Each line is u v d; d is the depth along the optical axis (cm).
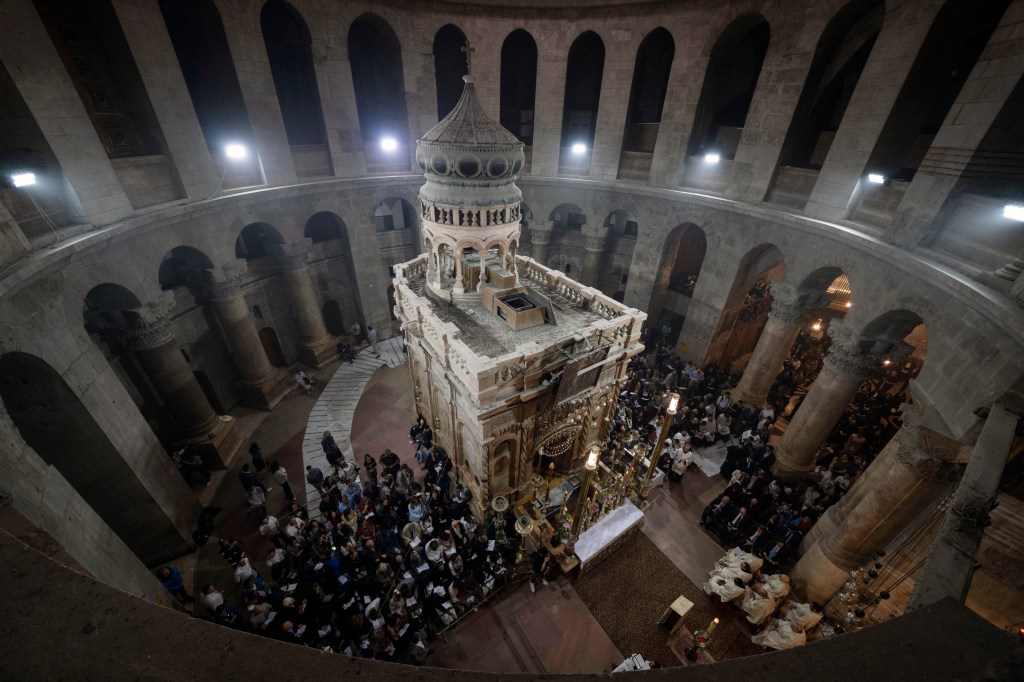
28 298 1032
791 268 1723
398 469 1623
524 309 1505
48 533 806
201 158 1648
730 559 1359
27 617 159
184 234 1627
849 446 1736
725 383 2153
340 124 2086
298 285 2225
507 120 2662
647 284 2378
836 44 1608
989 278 1004
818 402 1570
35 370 1029
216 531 1543
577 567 1348
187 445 1744
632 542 1491
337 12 1898
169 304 1566
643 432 1841
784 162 1795
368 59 2272
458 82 2503
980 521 485
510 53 2484
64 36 1332
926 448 1020
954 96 1491
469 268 1644
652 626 1262
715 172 1991
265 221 1956
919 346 2222
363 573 1273
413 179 2338
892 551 1134
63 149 1223
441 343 1373
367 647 1083
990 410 848
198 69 1784
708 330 2184
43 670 145
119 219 1376
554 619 1266
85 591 170
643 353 2527
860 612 1104
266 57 1803
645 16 1944
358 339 2623
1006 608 832
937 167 1187
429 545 1250
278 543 1460
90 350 1204
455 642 1203
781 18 1627
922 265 1162
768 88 1717
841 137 1519
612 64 2103
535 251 2725
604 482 1460
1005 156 1059
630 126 2311
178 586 1274
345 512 1388
